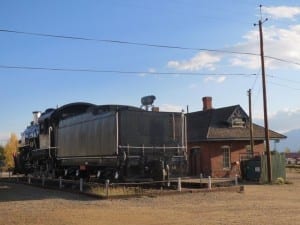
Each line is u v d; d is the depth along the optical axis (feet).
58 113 106.11
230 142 148.56
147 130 78.38
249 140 150.61
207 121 152.97
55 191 82.84
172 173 78.38
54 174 104.83
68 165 97.35
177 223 46.03
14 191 84.64
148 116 78.84
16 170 138.00
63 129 100.83
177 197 69.26
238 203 62.59
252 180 115.96
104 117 81.35
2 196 74.54
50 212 53.93
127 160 75.77
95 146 84.33
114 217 49.88
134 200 65.51
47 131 108.47
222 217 49.83
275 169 115.75
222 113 154.30
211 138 143.33
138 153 77.10
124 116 77.25
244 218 49.08
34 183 102.68
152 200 65.46
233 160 148.15
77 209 56.44
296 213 52.95
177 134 80.69
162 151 78.79
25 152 130.11
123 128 76.89
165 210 55.31
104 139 80.79
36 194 77.41
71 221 47.37
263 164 114.32
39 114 124.36
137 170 76.48
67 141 98.12
